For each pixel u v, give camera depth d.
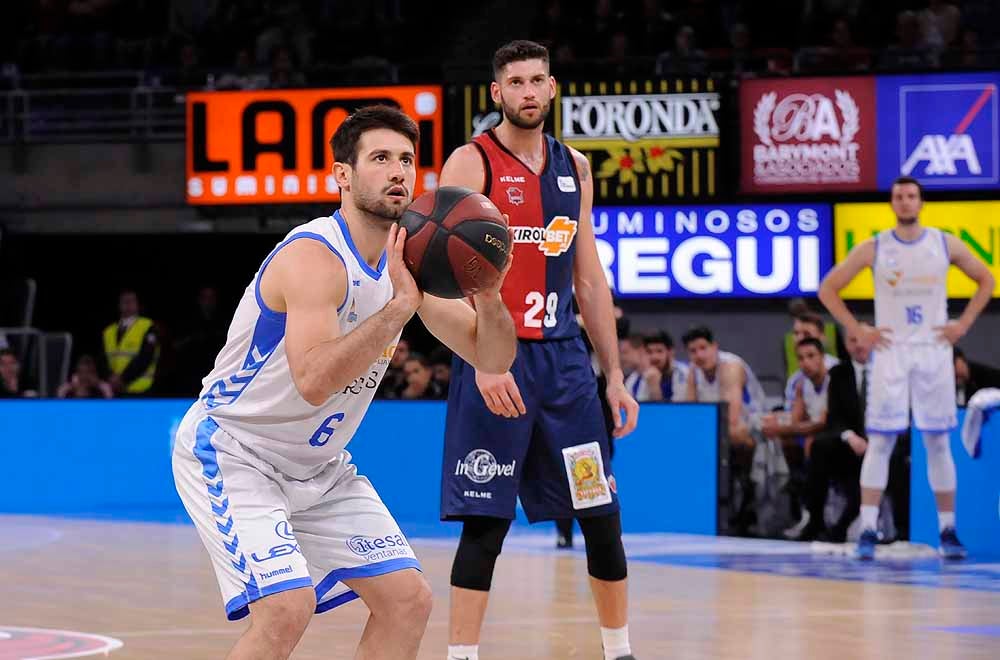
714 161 32.69
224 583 8.85
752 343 33.22
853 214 32.22
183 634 14.12
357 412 9.23
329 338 8.62
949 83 31.67
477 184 12.14
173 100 36.91
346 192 8.94
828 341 26.34
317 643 13.57
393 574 9.24
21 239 38.38
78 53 41.34
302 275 8.65
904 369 21.09
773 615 15.55
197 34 41.22
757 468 25.39
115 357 33.75
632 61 34.47
